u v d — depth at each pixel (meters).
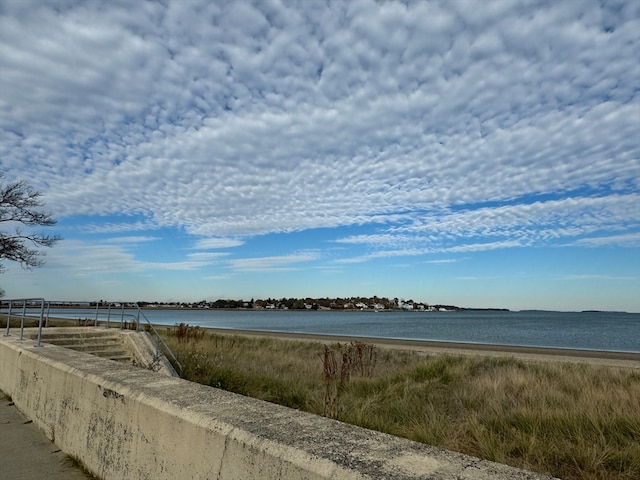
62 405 4.25
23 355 5.84
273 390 9.77
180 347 15.88
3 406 5.88
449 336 45.97
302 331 53.38
